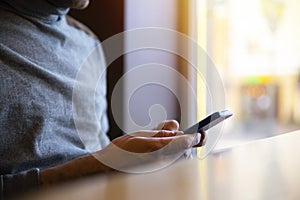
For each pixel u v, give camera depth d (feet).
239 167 1.43
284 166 1.45
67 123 3.01
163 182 1.22
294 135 2.20
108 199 1.08
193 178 1.27
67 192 1.15
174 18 4.22
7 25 2.84
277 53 5.05
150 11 4.04
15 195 1.26
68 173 2.32
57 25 3.25
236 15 4.66
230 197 1.13
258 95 4.96
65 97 3.01
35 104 2.74
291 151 1.72
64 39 3.25
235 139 4.33
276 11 4.96
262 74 5.01
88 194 1.12
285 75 5.10
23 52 2.82
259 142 1.96
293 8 4.94
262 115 5.01
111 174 1.42
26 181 2.31
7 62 2.68
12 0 2.93
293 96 5.11
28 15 3.00
